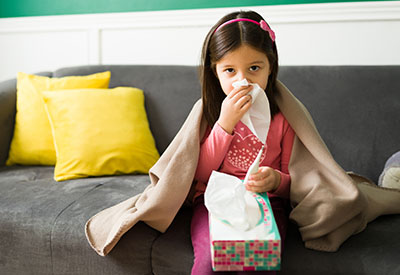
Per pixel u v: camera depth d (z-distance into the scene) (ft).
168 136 5.60
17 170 5.34
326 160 3.47
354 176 4.22
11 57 7.72
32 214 3.90
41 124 5.54
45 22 7.36
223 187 3.05
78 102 5.29
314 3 6.13
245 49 3.41
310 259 3.14
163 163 3.76
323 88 5.17
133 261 3.48
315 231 3.23
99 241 3.52
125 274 3.51
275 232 2.67
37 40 7.52
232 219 2.74
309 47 6.27
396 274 2.92
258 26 3.60
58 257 3.72
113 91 5.53
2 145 5.59
